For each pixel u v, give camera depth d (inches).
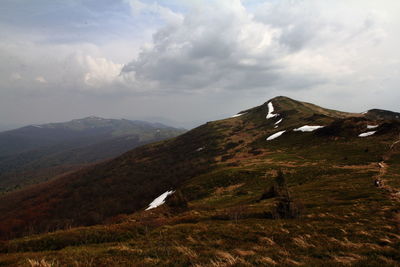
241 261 478.9
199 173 3489.2
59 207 4488.2
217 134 6579.7
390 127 2849.4
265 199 1520.7
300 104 7701.8
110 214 3388.3
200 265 469.4
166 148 7224.4
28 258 578.6
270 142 4224.9
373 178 1536.7
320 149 2925.7
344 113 7140.8
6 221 4069.9
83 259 562.3
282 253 539.5
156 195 3634.4
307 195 1429.6
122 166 6505.9
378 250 522.9
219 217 1103.0
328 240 642.8
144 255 575.5
